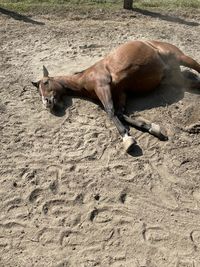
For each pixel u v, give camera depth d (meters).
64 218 4.26
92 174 4.68
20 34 7.22
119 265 3.84
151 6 8.46
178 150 4.93
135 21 7.79
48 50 6.77
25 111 5.53
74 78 5.57
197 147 4.97
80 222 4.21
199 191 4.50
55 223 4.21
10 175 4.70
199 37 7.25
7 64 6.43
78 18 7.84
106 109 5.12
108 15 7.98
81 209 4.34
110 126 5.26
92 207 4.34
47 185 4.58
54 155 4.92
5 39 7.06
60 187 4.56
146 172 4.69
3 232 4.14
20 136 5.17
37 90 5.88
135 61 5.19
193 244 4.01
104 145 5.01
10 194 4.50
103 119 5.36
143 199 4.43
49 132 5.21
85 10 8.12
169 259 3.88
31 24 7.56
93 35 7.23
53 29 7.41
